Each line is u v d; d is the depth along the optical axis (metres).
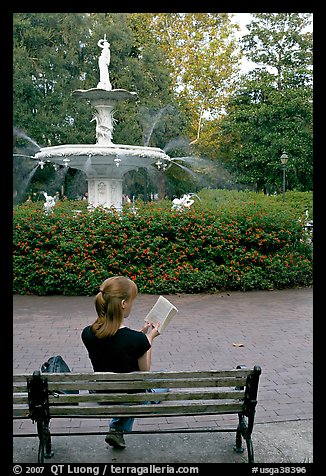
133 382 3.17
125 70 31.36
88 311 8.45
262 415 4.36
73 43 30.84
